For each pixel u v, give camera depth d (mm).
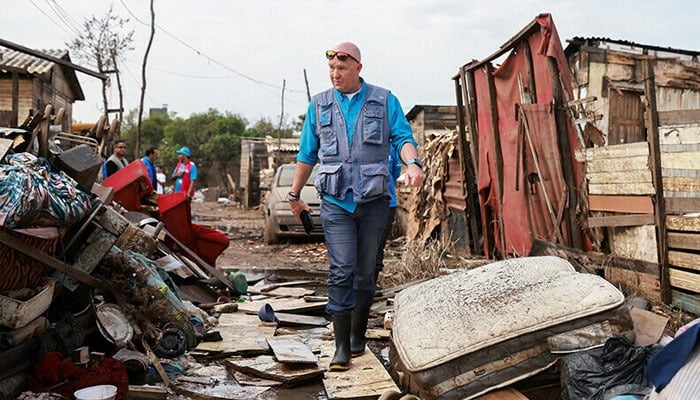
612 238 6930
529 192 8508
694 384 2639
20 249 3756
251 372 4688
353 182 4648
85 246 4711
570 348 3529
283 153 36594
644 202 6340
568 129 7730
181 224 8023
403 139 4770
